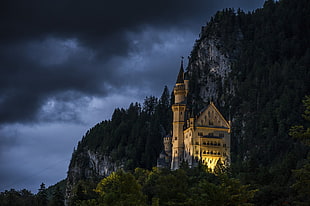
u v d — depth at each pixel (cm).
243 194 13075
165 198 14775
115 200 13762
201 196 13188
